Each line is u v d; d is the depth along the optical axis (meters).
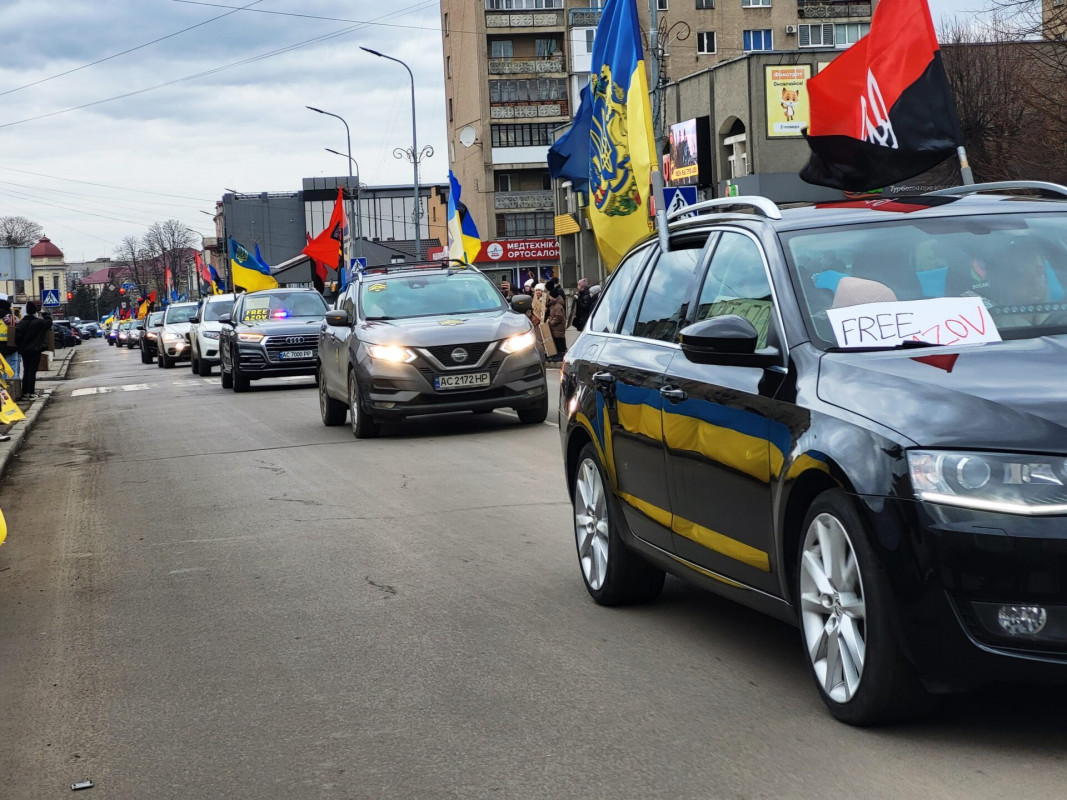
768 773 3.91
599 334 6.70
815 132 10.14
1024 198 5.67
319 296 27.09
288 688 5.22
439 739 4.46
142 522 9.90
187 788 4.14
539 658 5.45
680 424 5.29
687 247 6.02
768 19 69.81
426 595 6.81
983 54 33.53
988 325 4.62
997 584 3.70
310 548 8.35
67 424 20.30
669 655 5.38
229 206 108.19
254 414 19.58
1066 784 3.66
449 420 17.05
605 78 13.12
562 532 8.52
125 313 145.00
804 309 4.80
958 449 3.83
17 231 163.38
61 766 4.44
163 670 5.62
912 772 3.82
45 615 6.91
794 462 4.36
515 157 80.44
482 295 16.38
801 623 4.50
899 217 5.29
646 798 3.78
